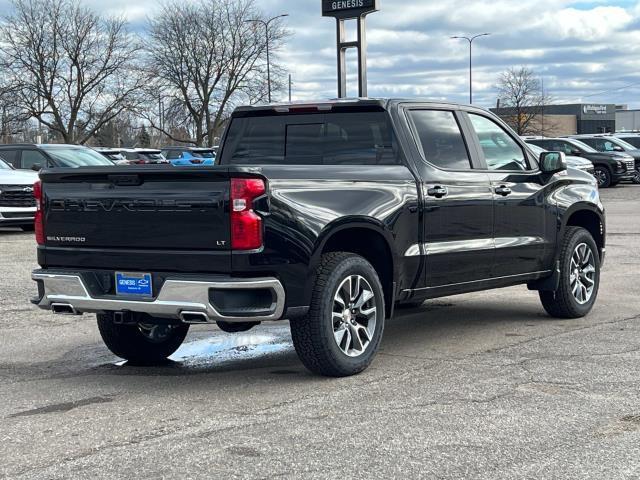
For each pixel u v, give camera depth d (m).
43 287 5.81
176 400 5.30
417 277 6.24
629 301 8.82
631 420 4.72
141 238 5.37
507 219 7.02
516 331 7.34
